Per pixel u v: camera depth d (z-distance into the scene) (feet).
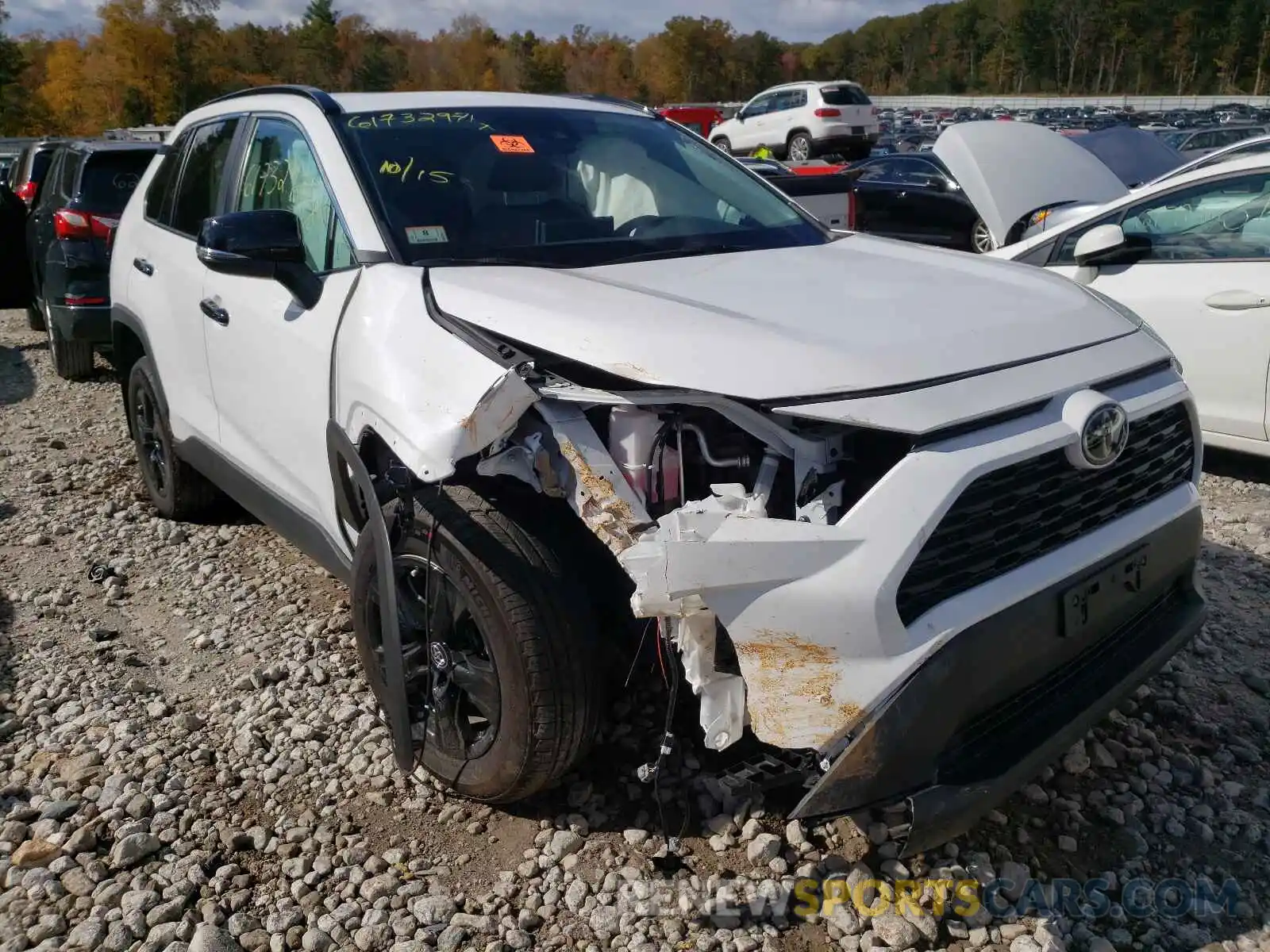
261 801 9.53
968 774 7.59
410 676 9.19
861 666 7.06
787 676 7.10
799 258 10.52
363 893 8.34
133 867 8.71
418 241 9.97
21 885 8.52
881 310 8.54
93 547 15.53
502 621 8.04
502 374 7.77
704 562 6.95
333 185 10.56
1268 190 16.40
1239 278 16.38
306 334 10.20
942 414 7.29
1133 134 34.17
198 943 7.75
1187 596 9.71
